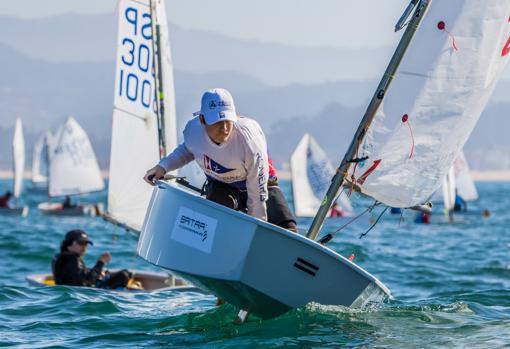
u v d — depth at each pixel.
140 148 42.75
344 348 20.23
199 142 21.08
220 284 21.08
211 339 21.61
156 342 21.94
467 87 24.02
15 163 127.38
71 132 121.94
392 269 48.12
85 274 35.44
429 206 25.00
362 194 24.23
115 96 42.88
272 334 21.39
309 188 113.69
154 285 39.62
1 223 101.00
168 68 41.50
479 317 24.45
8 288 32.00
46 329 24.50
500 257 55.75
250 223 20.34
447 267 49.16
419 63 23.86
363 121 24.12
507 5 23.81
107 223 44.00
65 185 121.50
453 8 23.75
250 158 20.73
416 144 24.09
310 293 21.08
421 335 21.59
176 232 21.42
